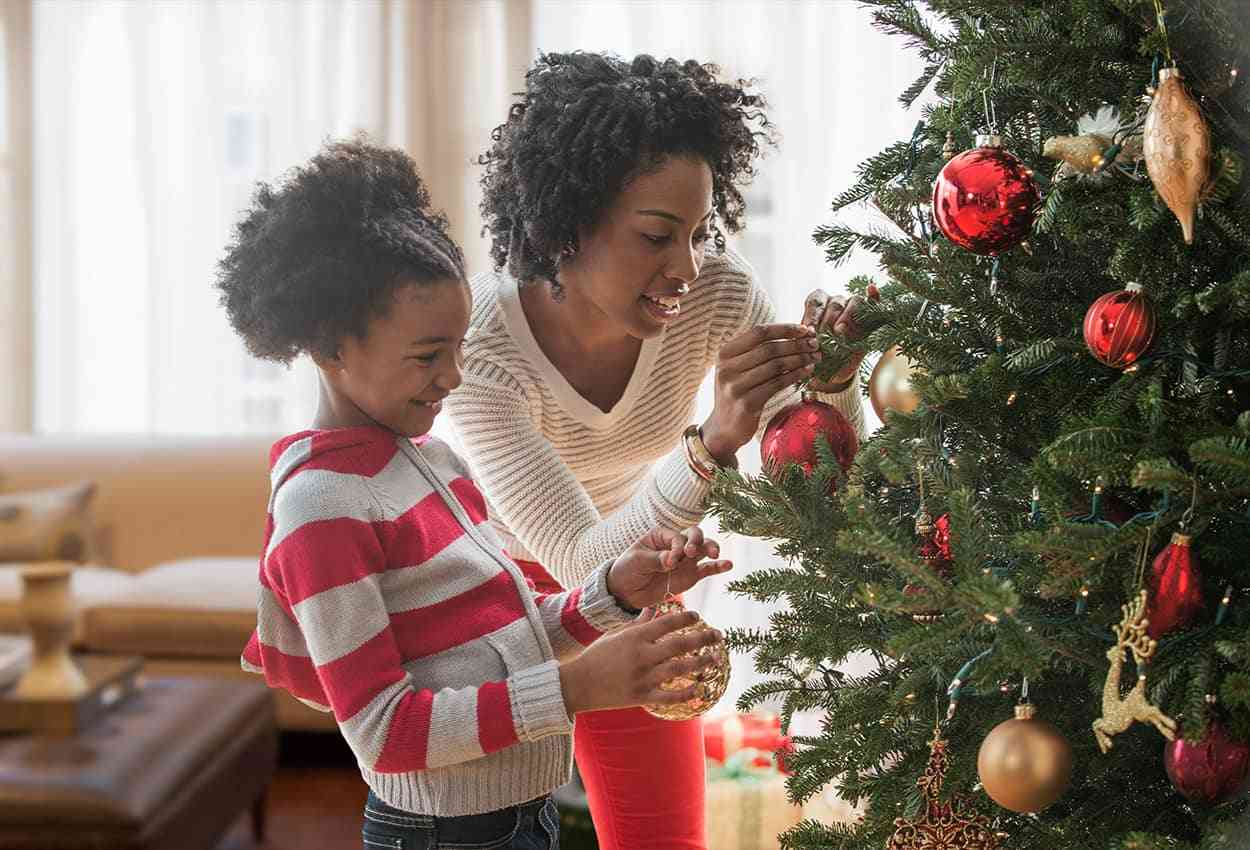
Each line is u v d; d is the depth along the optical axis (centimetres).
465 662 108
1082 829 103
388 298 106
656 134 118
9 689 235
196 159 374
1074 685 106
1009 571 99
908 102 115
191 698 249
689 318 141
